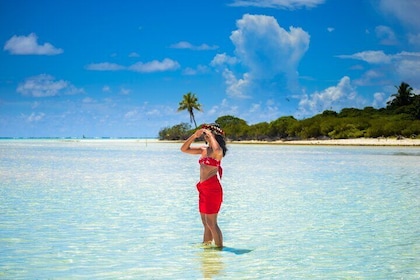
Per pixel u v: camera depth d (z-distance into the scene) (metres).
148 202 15.76
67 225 11.63
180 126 162.00
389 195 17.95
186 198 16.81
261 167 34.50
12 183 21.91
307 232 10.98
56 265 8.07
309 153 61.72
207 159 9.60
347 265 8.20
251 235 10.67
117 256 8.73
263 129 136.88
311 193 18.56
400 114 129.62
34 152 65.88
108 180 23.67
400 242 9.95
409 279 7.39
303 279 7.38
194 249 9.33
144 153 64.44
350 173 28.92
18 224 11.70
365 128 111.06
